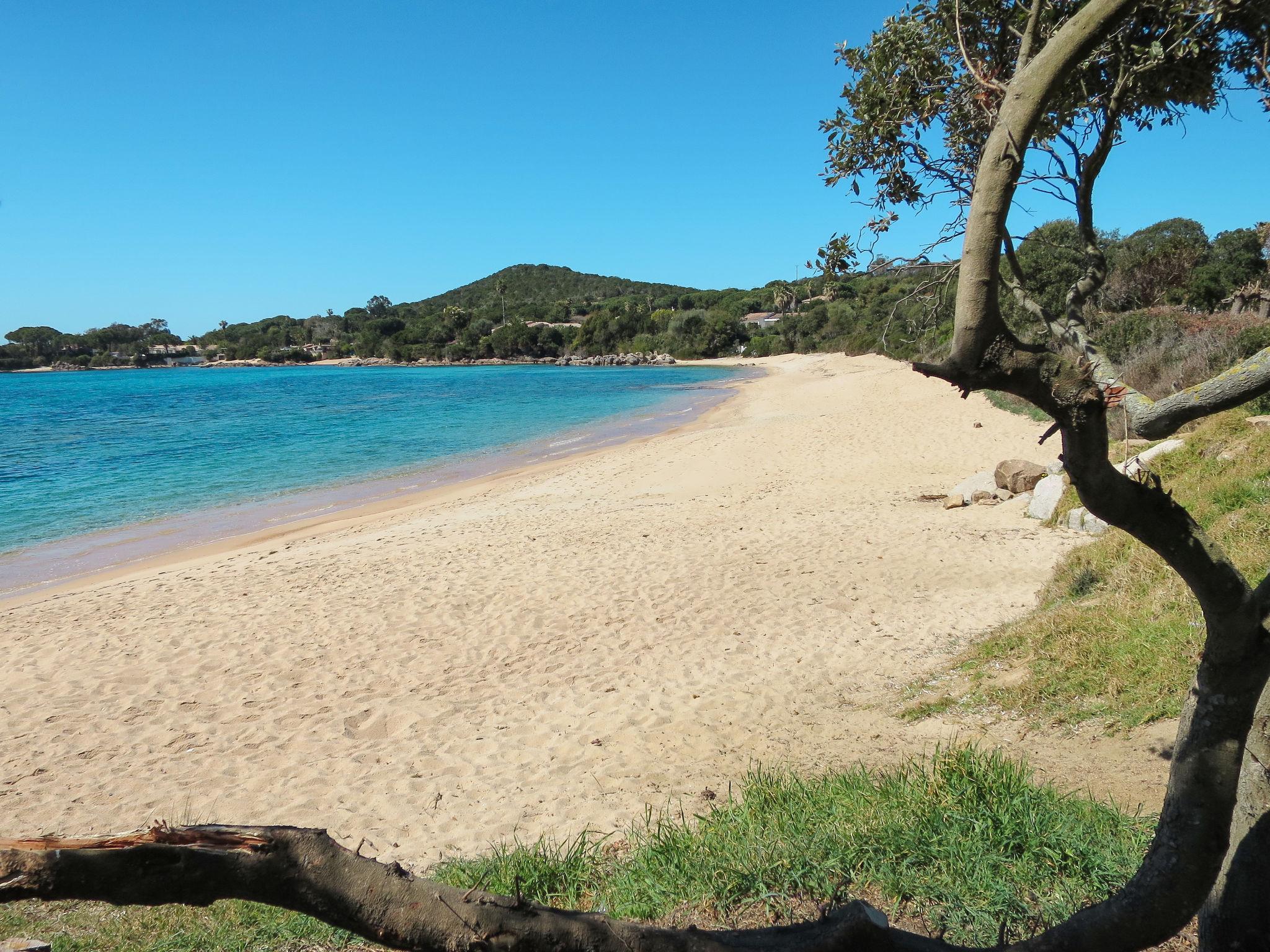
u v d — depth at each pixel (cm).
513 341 11775
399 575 1162
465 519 1591
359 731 713
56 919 441
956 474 1700
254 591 1139
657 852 442
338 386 7200
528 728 698
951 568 1034
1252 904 213
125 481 2325
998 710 613
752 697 720
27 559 1520
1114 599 706
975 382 159
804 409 3353
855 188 366
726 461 2114
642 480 1967
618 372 8056
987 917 346
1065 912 341
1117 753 508
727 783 572
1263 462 794
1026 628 729
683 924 377
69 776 655
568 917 144
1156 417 213
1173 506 169
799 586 1010
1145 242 3300
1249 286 2111
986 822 409
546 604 1001
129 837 121
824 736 630
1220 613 174
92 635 992
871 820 436
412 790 610
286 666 863
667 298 13838
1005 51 318
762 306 11675
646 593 1017
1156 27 290
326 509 1911
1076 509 1141
